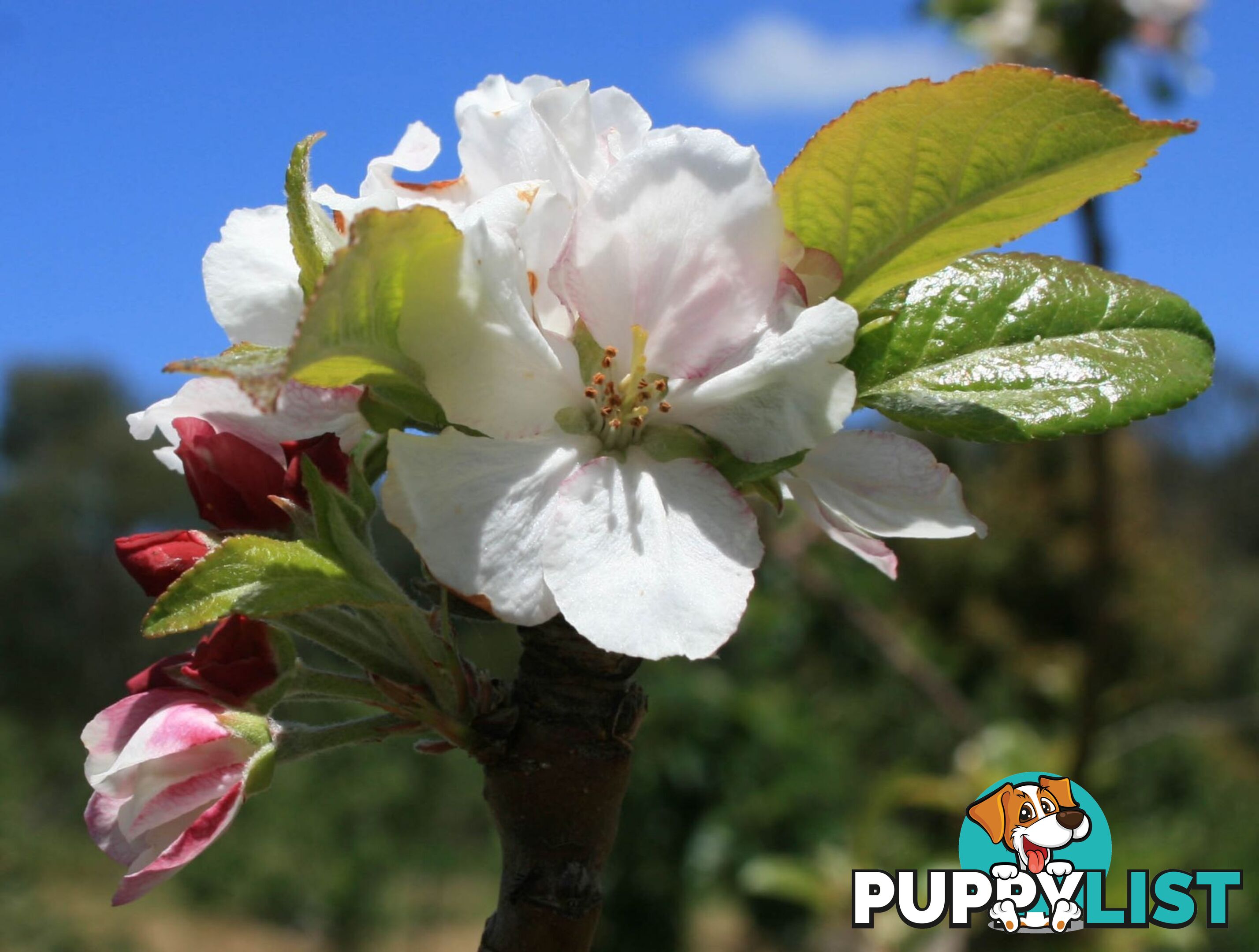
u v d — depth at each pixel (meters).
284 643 0.14
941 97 0.14
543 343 0.14
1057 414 0.15
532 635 0.14
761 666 0.74
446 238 0.13
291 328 0.15
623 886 0.68
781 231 0.14
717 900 0.74
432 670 0.14
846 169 0.15
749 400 0.14
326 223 0.14
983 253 0.17
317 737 0.14
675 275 0.14
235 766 0.14
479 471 0.13
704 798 0.69
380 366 0.13
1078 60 0.50
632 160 0.14
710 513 0.14
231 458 0.15
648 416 0.14
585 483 0.14
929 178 0.15
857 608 0.56
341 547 0.13
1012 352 0.16
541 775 0.14
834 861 0.48
